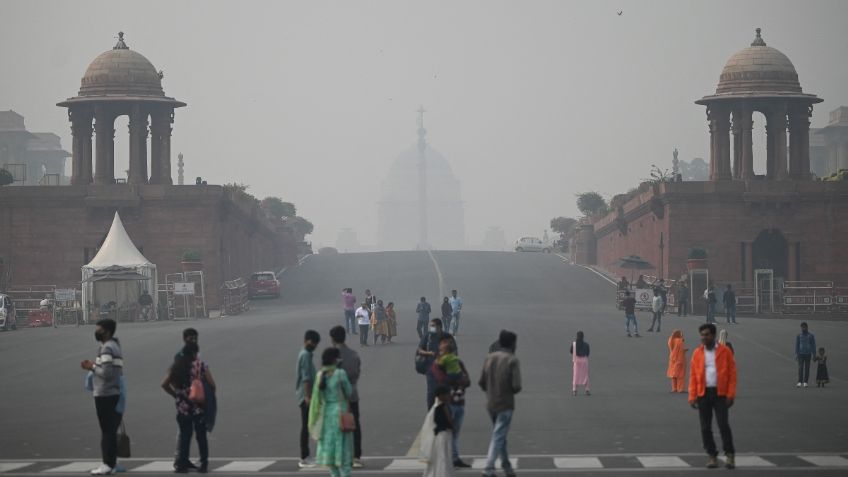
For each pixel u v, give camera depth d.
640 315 74.81
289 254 118.81
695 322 69.06
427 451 21.80
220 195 88.62
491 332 61.50
